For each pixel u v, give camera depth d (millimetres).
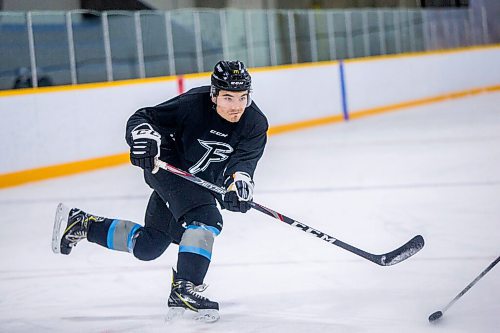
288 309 6691
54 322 6648
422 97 31250
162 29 21641
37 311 7055
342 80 27141
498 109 27188
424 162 16156
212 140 6254
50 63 18703
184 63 22266
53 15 18828
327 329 6043
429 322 6043
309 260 8570
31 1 22609
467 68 33750
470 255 8367
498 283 7105
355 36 28766
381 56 29484
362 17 29109
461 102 30875
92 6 24219
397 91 29875
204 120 6184
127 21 20656
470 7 35062
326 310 6602
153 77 21312
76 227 6633
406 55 30406
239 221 11094
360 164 16516
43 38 18594
